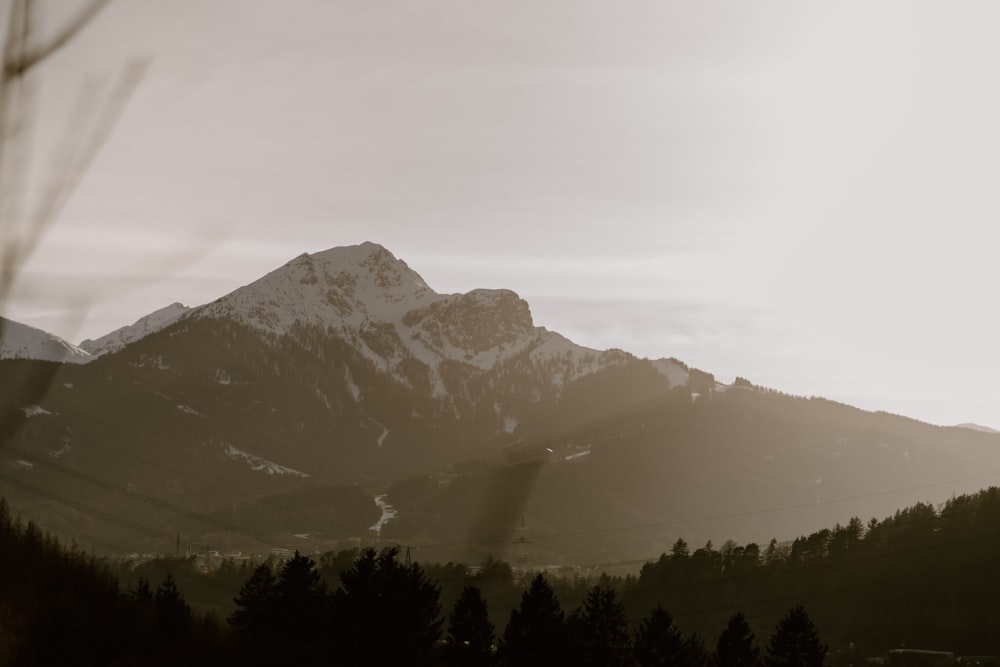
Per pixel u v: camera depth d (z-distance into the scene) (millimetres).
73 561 104875
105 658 93250
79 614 94188
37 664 85375
